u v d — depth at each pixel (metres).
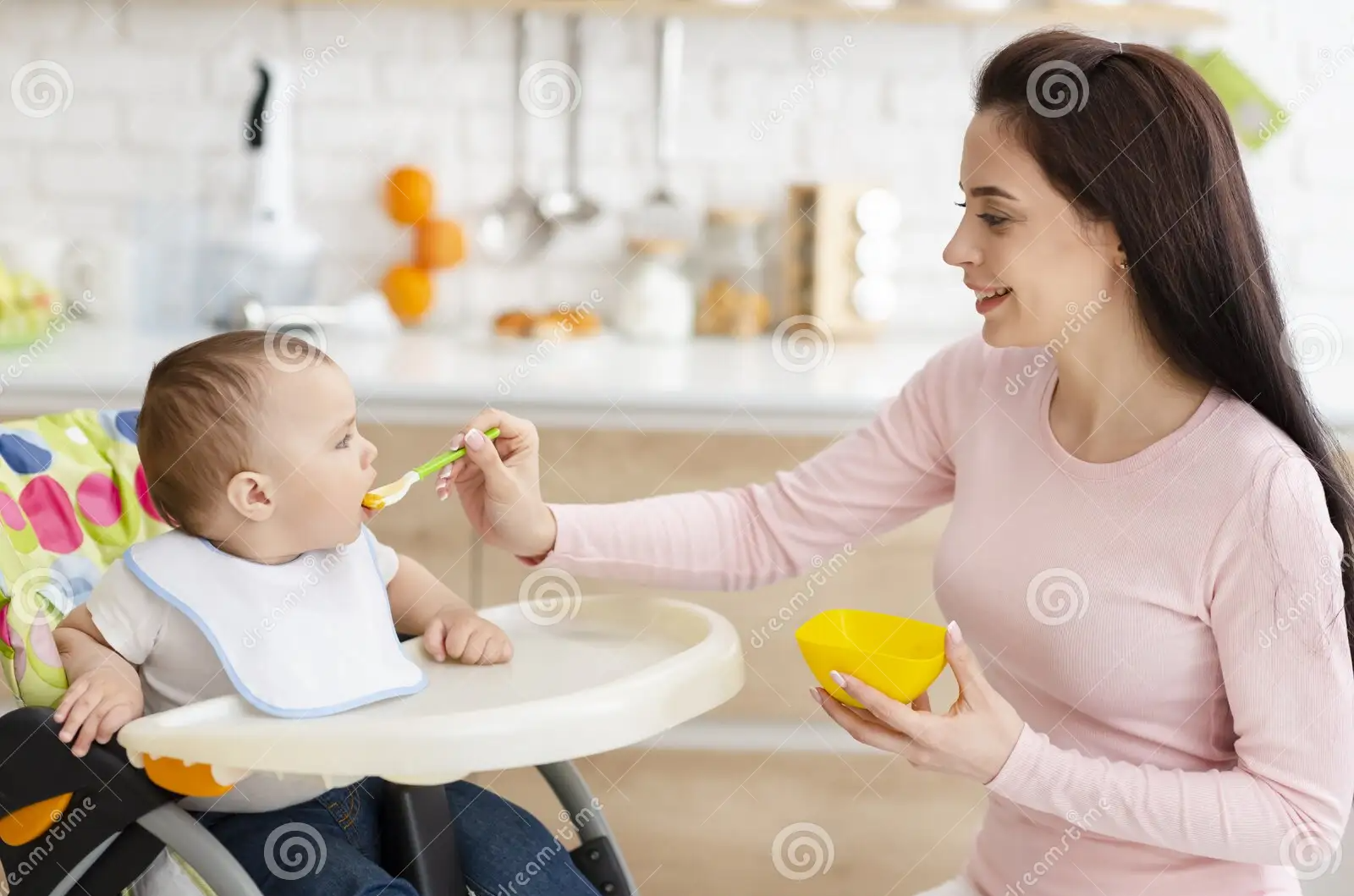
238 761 0.86
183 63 2.26
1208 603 1.02
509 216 2.34
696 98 2.33
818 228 2.25
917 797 1.84
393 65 2.29
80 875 0.94
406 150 2.32
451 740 0.86
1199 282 1.01
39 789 0.91
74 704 0.94
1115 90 0.99
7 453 1.12
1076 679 1.08
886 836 1.85
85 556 1.14
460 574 1.78
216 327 2.18
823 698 1.02
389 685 1.01
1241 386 1.04
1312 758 0.97
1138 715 1.06
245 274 2.18
